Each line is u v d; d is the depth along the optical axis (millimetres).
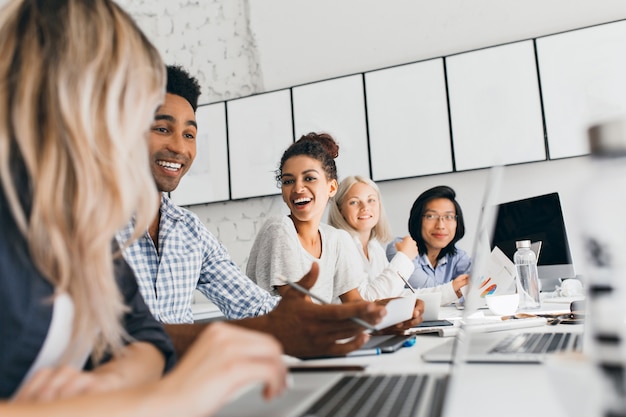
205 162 2914
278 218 1744
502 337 837
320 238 1868
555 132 2271
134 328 649
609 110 2195
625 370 298
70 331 491
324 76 2773
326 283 1793
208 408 366
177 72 1474
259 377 397
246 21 2936
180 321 1274
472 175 2451
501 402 473
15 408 339
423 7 2598
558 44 2287
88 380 442
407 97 2531
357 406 442
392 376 574
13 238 438
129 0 3195
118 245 669
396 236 2561
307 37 2809
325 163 1879
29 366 457
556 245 1775
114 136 472
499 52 2383
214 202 2887
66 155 455
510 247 1889
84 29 475
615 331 303
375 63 2684
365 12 2705
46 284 454
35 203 443
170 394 362
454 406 463
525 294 1508
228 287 1376
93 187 459
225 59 2973
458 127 2432
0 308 431
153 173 1405
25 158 443
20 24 468
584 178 328
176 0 3100
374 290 1878
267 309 1322
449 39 2551
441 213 2434
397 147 2531
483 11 2490
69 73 457
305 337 792
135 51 507
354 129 2615
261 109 2816
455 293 1852
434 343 892
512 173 2367
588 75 2234
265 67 2887
